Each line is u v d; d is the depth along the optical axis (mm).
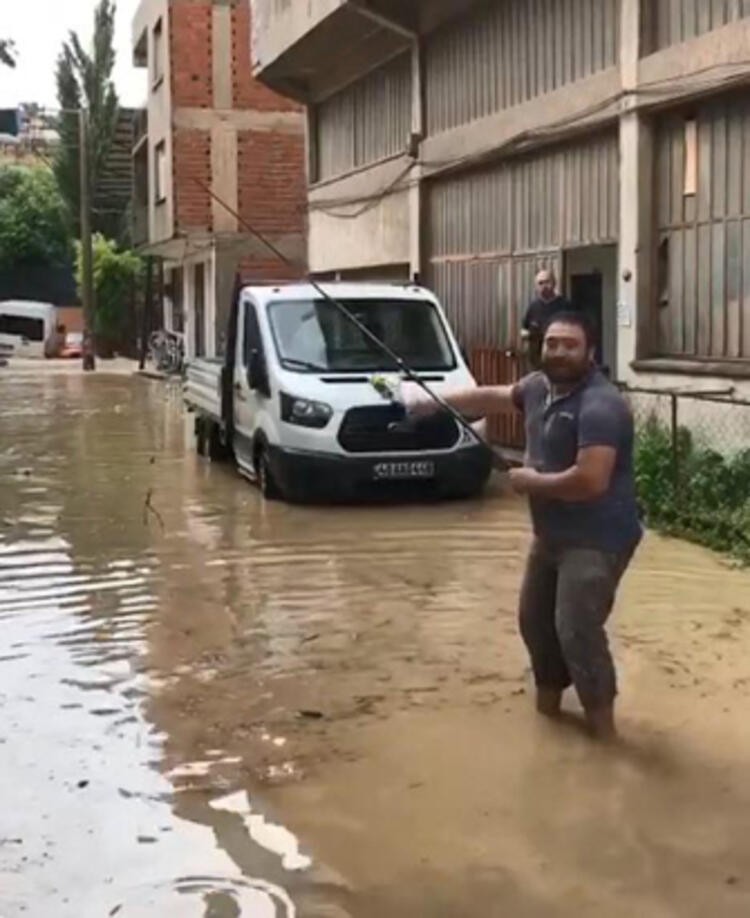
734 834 4809
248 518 11727
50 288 58812
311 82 24484
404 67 20203
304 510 12133
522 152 16062
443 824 4941
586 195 14844
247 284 14352
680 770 5445
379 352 13008
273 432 12539
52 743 5859
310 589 8891
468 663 7059
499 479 13914
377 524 11328
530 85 16031
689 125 12844
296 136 33156
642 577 9055
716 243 12523
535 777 5395
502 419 15070
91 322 40062
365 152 22328
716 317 12555
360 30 20375
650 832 4836
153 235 35594
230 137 32781
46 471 15117
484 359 16281
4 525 11477
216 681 6785
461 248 18281
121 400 26125
